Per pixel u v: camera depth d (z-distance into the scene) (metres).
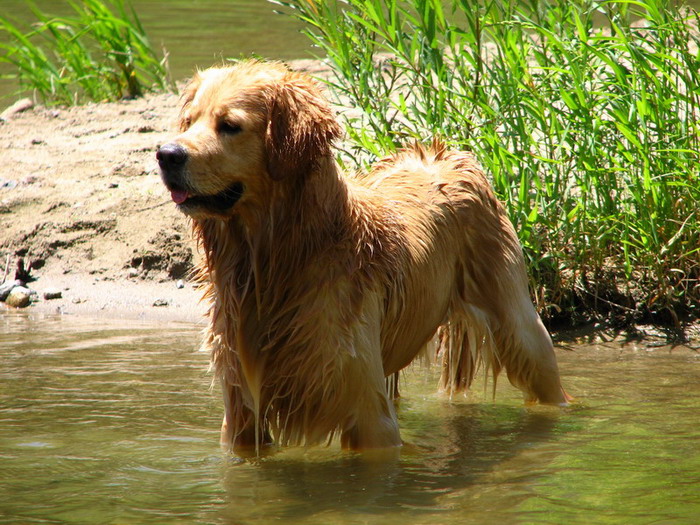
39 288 13.34
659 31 11.66
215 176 7.05
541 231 11.59
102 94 20.27
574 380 9.69
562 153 11.78
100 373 10.09
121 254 13.62
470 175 9.10
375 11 11.63
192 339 11.41
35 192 14.87
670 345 10.73
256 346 7.52
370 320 7.48
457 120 11.73
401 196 8.45
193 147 6.96
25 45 20.62
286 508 6.53
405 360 8.59
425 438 8.16
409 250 8.02
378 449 7.61
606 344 10.88
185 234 13.60
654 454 7.48
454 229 8.78
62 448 7.90
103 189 14.87
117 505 6.62
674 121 11.30
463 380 9.66
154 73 20.22
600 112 11.66
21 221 14.29
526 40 12.34
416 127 11.77
